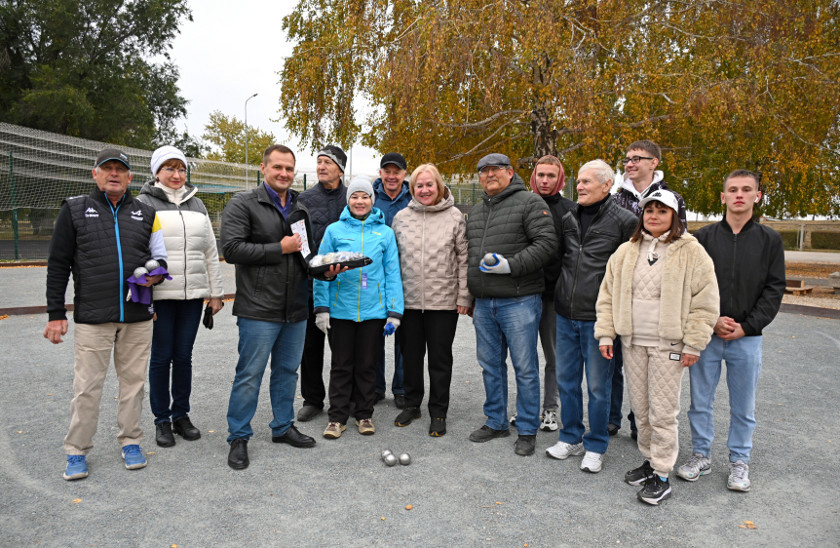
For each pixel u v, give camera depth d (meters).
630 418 4.12
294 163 3.75
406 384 4.36
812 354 6.50
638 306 3.19
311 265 3.66
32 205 23.19
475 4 12.34
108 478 3.31
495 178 3.91
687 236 3.10
